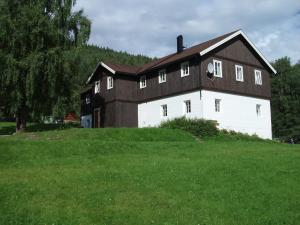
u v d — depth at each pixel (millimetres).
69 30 33531
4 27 29953
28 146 18188
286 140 61531
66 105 34438
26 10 30469
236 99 35406
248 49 37906
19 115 33938
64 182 12633
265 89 39125
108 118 40562
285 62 68125
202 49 32656
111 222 9711
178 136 28109
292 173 14719
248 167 15477
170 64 35375
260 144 25547
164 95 36406
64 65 31516
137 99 40344
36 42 30578
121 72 39219
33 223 9461
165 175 13758
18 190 11617
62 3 33000
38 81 30469
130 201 11125
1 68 30141
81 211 10289
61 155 17844
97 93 43094
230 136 30750
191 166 15336
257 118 37469
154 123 37531
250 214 10547
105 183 12656
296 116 63188
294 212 10852
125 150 19625
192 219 10047
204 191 12211
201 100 32250
